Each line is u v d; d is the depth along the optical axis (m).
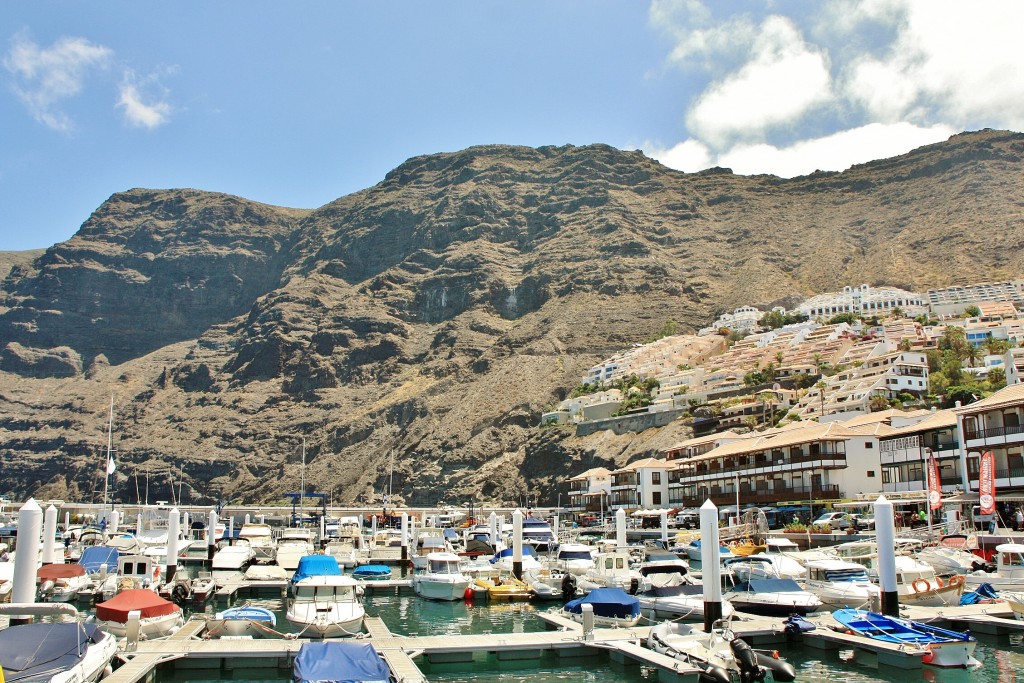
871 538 79.38
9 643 35.12
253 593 72.94
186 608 64.75
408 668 39.91
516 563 73.00
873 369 177.75
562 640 46.12
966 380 162.38
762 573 56.34
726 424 175.25
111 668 40.09
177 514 70.00
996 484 82.12
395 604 67.19
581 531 133.50
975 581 58.19
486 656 45.25
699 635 43.88
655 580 59.62
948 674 41.28
